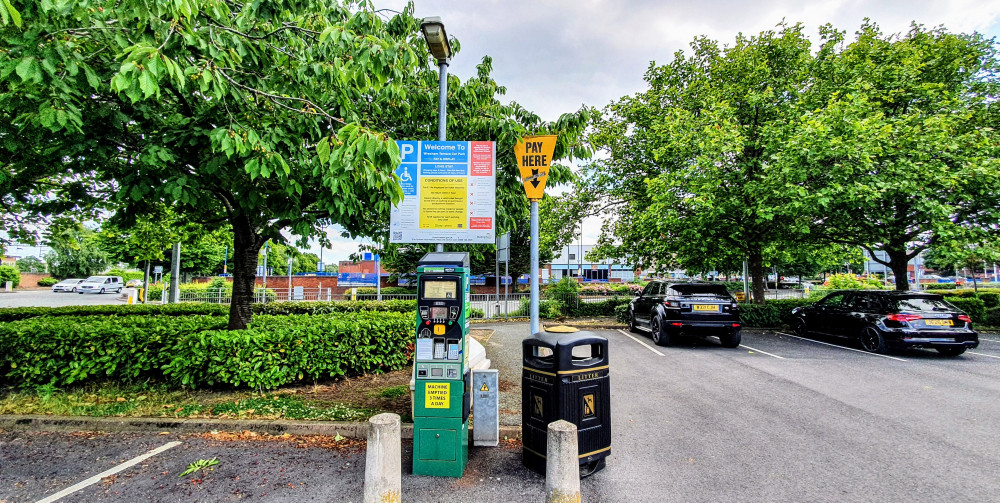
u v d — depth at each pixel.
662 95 14.94
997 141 10.89
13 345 5.54
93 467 3.77
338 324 6.30
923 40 13.23
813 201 10.01
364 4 4.95
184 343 5.52
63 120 3.21
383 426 2.94
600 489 3.47
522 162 4.84
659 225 11.61
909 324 8.74
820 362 8.39
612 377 7.21
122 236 14.54
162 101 4.69
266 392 5.57
